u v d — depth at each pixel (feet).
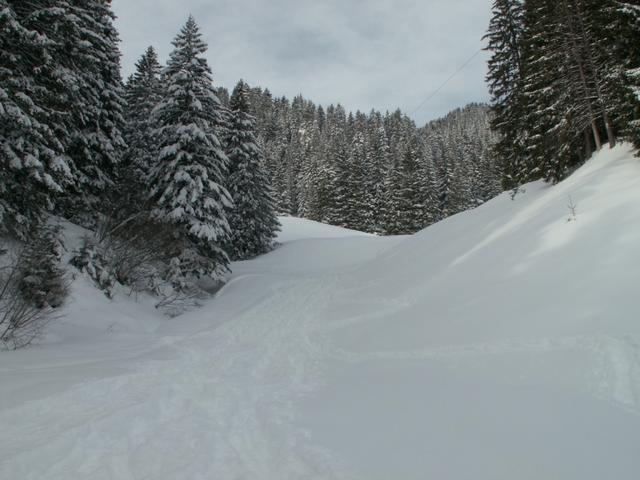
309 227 146.82
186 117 58.54
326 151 225.15
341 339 28.30
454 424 12.98
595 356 15.11
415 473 10.59
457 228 52.54
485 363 17.52
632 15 33.60
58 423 15.56
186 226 56.80
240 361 25.85
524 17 64.23
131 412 16.87
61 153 43.29
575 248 25.61
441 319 25.23
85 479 11.69
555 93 51.29
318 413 15.70
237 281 68.54
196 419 16.26
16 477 11.75
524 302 22.45
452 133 354.74
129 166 68.59
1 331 30.12
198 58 61.16
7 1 35.17
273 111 430.61
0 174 34.17
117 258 48.26
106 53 59.16
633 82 33.37
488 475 10.06
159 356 27.17
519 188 55.88
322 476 11.16
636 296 17.89
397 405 15.23
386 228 169.58
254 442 13.94
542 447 10.93
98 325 37.24
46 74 38.81
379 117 367.25
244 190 102.22
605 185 34.04
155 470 12.19
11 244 39.04
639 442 10.42
